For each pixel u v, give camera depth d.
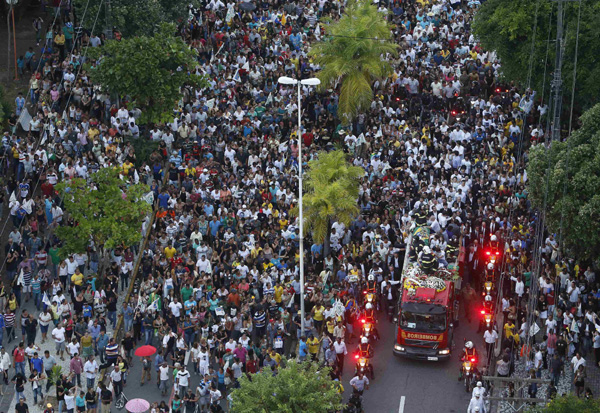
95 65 134.75
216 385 97.81
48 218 114.56
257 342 104.81
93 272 109.38
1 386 98.50
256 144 129.62
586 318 102.75
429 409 97.38
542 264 111.56
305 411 83.44
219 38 150.50
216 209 120.81
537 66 133.50
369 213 120.62
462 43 155.62
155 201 122.00
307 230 115.75
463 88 147.12
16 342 104.38
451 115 140.50
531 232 116.50
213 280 110.62
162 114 127.44
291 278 109.06
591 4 129.88
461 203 122.00
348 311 106.44
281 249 114.81
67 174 117.75
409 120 138.62
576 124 138.88
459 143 131.00
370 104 138.75
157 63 125.62
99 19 138.12
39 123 126.75
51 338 104.38
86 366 96.31
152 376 101.56
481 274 114.12
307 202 114.88
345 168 117.75
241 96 140.75
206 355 98.00
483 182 125.31
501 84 146.75
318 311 105.75
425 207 118.56
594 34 126.69
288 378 84.75
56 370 97.31
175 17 144.50
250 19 157.12
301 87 143.12
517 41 137.00
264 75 144.50
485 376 93.81
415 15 162.12
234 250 113.12
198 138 132.25
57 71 136.25
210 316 103.75
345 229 117.50
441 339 102.44
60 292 104.19
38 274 106.62
